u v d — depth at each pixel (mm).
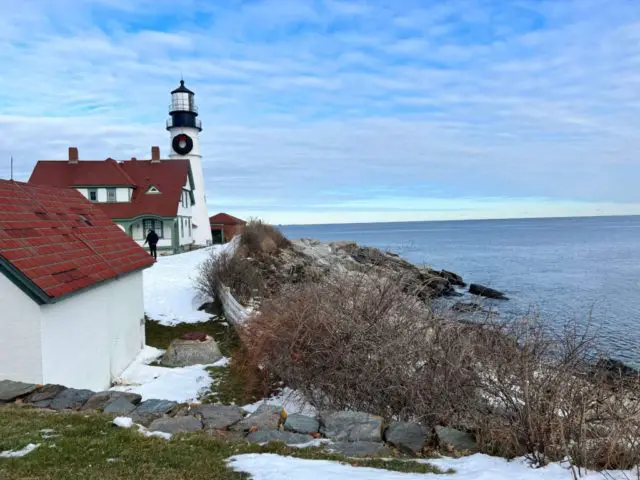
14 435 5535
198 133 40844
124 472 4742
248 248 25359
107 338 10242
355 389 7418
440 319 7801
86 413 6492
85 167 33031
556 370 5754
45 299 7301
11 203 9289
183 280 21141
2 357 7316
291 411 7953
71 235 10477
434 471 4789
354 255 32469
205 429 6145
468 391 6520
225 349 12734
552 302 25375
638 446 4855
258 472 4691
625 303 25109
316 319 8281
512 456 5285
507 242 91188
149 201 32344
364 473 4586
